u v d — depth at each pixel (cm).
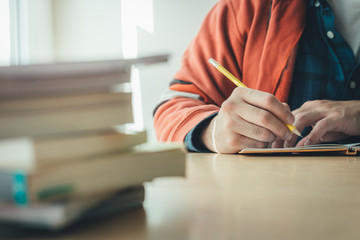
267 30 127
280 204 27
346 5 124
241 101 77
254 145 76
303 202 28
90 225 21
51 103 22
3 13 289
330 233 19
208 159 66
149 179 26
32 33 301
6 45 292
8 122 21
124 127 27
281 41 121
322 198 29
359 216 23
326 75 118
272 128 72
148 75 255
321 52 120
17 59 298
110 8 283
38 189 20
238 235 19
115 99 24
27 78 21
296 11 122
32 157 20
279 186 35
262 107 74
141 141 27
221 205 27
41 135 21
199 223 22
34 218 19
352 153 70
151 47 261
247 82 126
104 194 23
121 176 24
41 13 304
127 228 21
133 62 23
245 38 130
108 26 285
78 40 301
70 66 22
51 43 309
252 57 127
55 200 20
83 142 22
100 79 23
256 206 26
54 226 19
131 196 26
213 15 139
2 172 20
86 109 23
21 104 21
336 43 119
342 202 27
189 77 122
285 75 120
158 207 26
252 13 131
